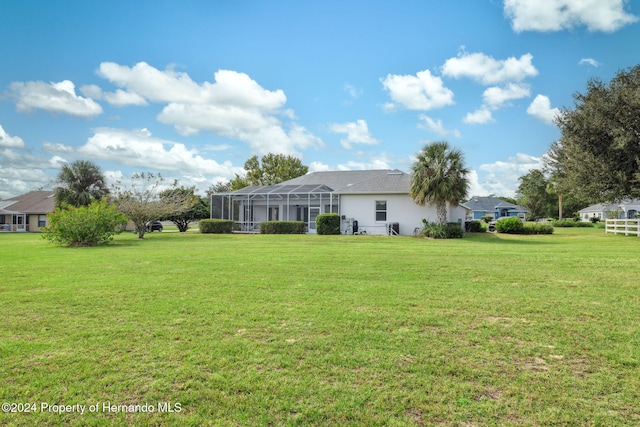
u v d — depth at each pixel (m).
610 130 23.81
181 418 2.92
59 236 18.77
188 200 28.28
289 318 5.40
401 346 4.33
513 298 6.59
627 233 24.91
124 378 3.55
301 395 3.25
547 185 64.06
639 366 3.79
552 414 2.94
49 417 2.93
